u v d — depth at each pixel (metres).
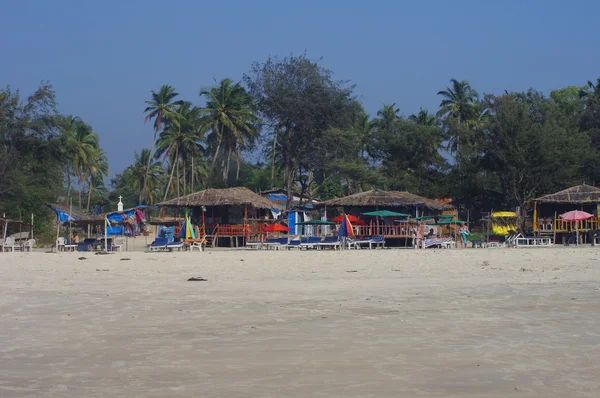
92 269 24.20
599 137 65.44
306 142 65.62
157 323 11.65
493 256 29.45
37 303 14.24
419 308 12.90
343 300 14.15
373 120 75.81
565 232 46.47
